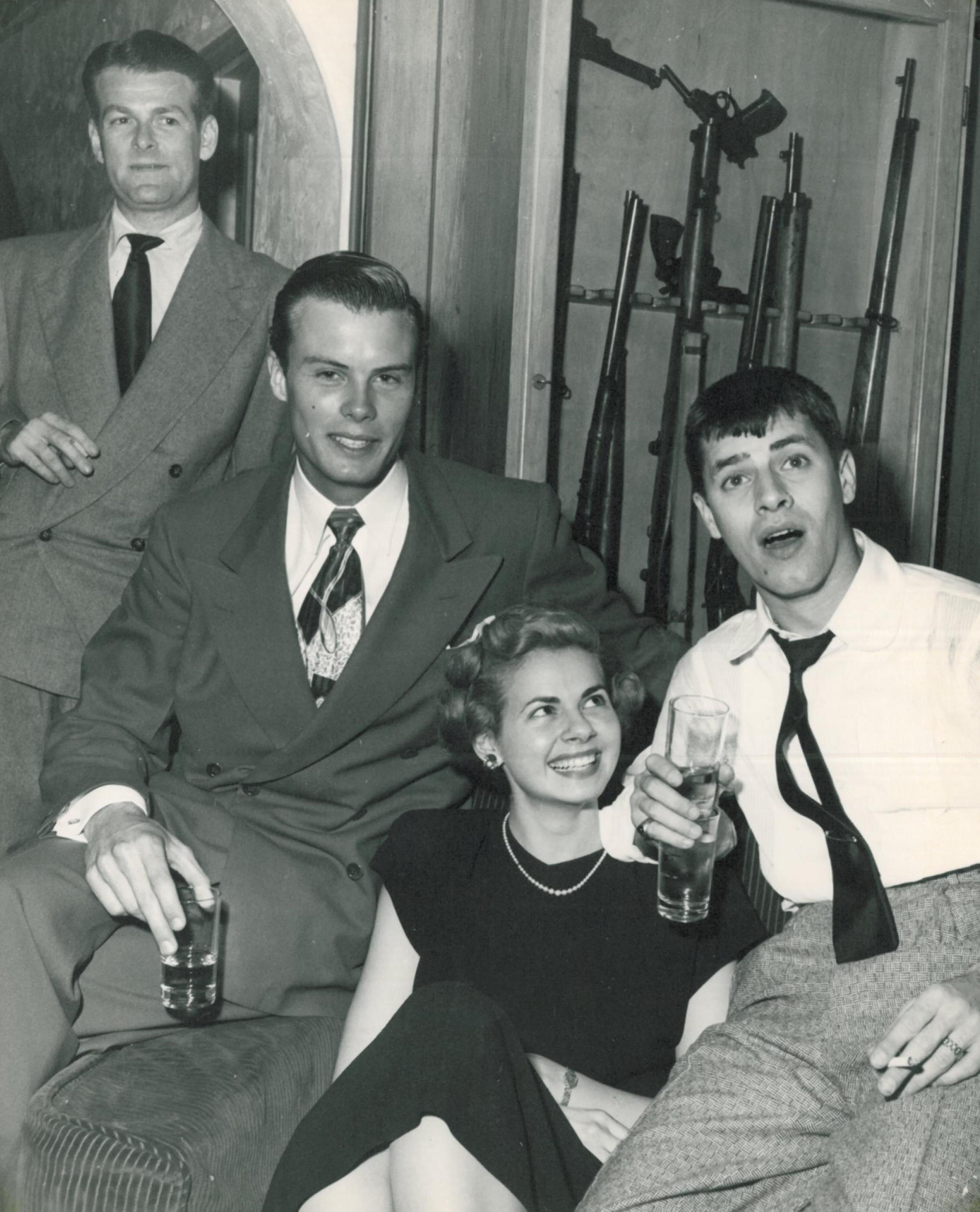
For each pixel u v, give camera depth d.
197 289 1.99
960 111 2.53
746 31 2.56
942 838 1.41
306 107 2.40
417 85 2.36
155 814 1.64
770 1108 1.31
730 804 1.58
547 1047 1.48
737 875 1.57
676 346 2.56
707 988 1.48
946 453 2.67
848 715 1.46
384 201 2.40
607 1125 1.39
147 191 2.00
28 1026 1.42
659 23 2.53
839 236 2.65
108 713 1.71
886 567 1.49
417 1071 1.26
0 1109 1.40
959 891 1.38
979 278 2.63
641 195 2.57
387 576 1.72
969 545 2.70
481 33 2.29
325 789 1.69
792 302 2.57
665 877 1.39
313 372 1.62
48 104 2.53
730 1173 1.26
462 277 2.35
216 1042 1.55
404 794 1.71
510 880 1.52
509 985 1.49
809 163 2.61
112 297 2.04
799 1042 1.36
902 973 1.36
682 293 2.56
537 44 2.16
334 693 1.65
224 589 1.70
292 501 1.75
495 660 1.50
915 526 2.58
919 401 2.56
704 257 2.54
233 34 2.41
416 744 1.71
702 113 2.52
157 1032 1.55
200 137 2.04
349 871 1.66
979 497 2.69
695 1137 1.29
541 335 2.22
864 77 2.61
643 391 2.61
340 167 2.42
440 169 2.37
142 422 1.96
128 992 1.54
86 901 1.49
